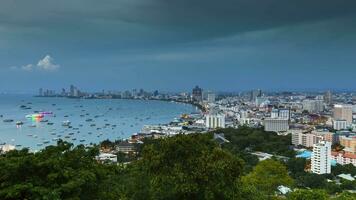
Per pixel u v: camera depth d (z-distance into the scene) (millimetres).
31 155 37906
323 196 57406
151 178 44719
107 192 40219
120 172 47406
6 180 35812
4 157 38719
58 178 36438
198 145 46406
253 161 159125
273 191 70562
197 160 44094
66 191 35219
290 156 185875
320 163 150625
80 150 41031
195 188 42438
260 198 54531
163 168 45156
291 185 75312
